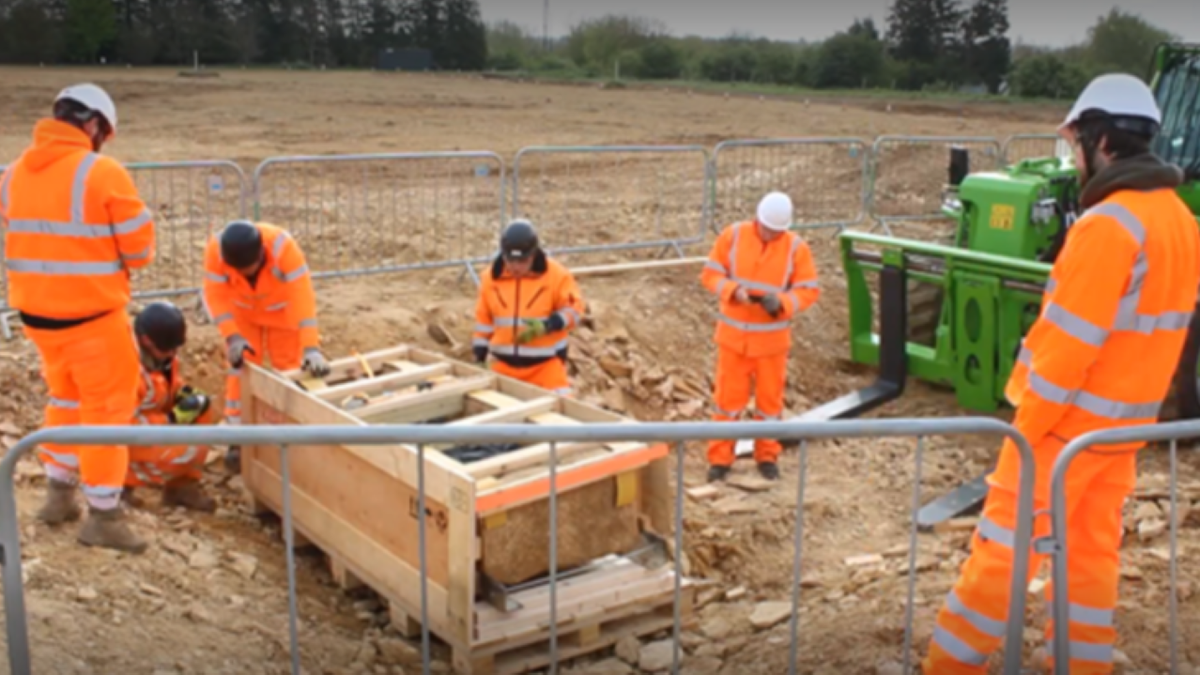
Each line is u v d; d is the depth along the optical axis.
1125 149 3.95
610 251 11.91
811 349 10.23
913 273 8.55
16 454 3.36
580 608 5.02
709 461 7.70
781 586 6.26
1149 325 3.94
